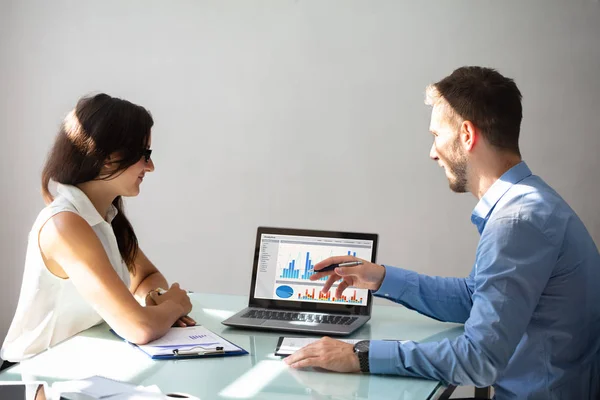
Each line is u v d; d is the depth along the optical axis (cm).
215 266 385
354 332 194
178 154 384
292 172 376
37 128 387
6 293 391
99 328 192
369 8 363
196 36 377
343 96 368
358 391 143
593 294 166
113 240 203
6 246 391
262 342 181
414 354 152
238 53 374
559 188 358
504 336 151
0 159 390
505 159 173
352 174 371
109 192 200
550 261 157
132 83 383
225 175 381
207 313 214
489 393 222
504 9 355
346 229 373
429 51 361
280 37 371
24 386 134
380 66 364
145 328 171
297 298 215
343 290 206
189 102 380
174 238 388
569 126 355
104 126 189
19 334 191
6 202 390
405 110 364
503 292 154
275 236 220
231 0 373
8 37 386
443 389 153
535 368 163
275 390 142
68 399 128
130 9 380
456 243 365
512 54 356
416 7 360
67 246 177
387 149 367
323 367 155
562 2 350
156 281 228
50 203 199
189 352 165
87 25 383
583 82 352
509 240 157
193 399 131
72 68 385
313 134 372
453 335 191
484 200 173
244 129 377
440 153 180
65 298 190
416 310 204
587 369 165
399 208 369
